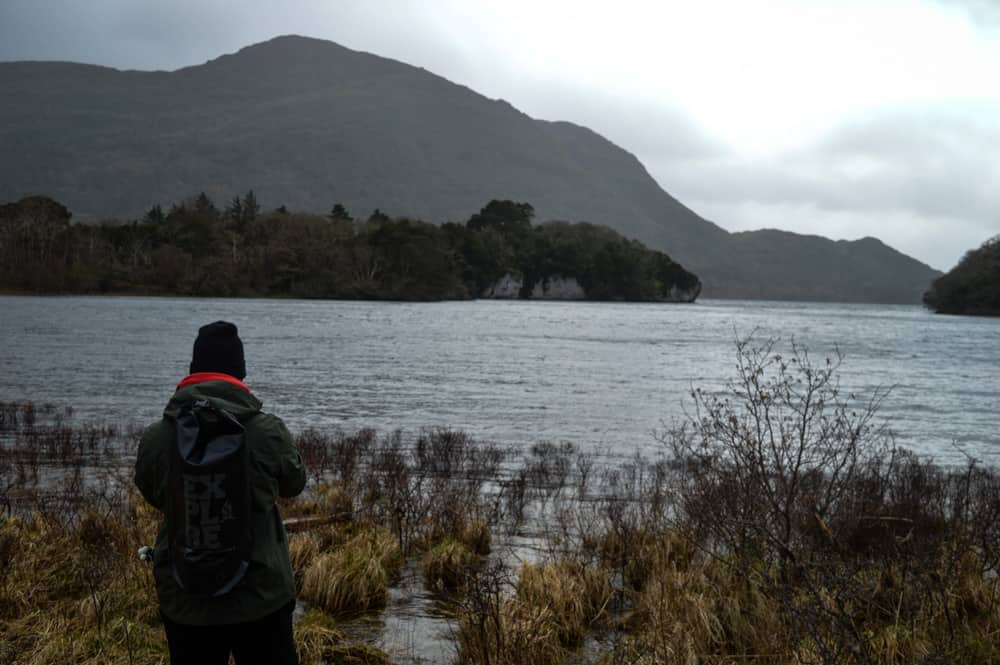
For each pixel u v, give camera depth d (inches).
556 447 601.6
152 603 223.9
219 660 123.3
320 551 283.7
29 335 1838.1
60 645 189.5
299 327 2529.5
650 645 187.6
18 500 363.6
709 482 273.0
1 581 229.5
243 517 117.6
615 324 3516.2
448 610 236.7
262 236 6830.7
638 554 271.0
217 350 129.2
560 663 196.2
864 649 162.9
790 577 195.6
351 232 7135.8
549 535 322.3
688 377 1233.4
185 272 5728.3
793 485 218.1
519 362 1472.7
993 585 225.5
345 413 804.6
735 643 200.1
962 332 3767.2
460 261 7106.3
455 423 745.6
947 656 178.9
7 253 5275.6
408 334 2321.6
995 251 7214.6
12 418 661.9
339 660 196.4
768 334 3011.8
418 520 324.8
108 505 335.6
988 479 413.4
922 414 900.0
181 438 118.1
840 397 1013.8
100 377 1053.2
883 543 235.1
